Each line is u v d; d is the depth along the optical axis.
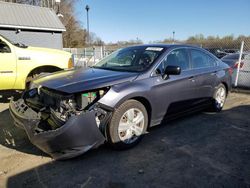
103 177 3.12
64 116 3.26
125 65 4.50
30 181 3.04
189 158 3.60
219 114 5.75
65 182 3.02
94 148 3.49
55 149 3.23
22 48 6.41
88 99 3.40
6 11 18.73
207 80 5.25
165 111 4.38
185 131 4.63
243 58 9.27
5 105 6.48
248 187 2.93
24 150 3.84
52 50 7.07
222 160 3.55
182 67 4.74
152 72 4.13
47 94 3.68
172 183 3.01
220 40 20.06
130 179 3.08
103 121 3.52
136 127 3.92
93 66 4.91
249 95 8.05
